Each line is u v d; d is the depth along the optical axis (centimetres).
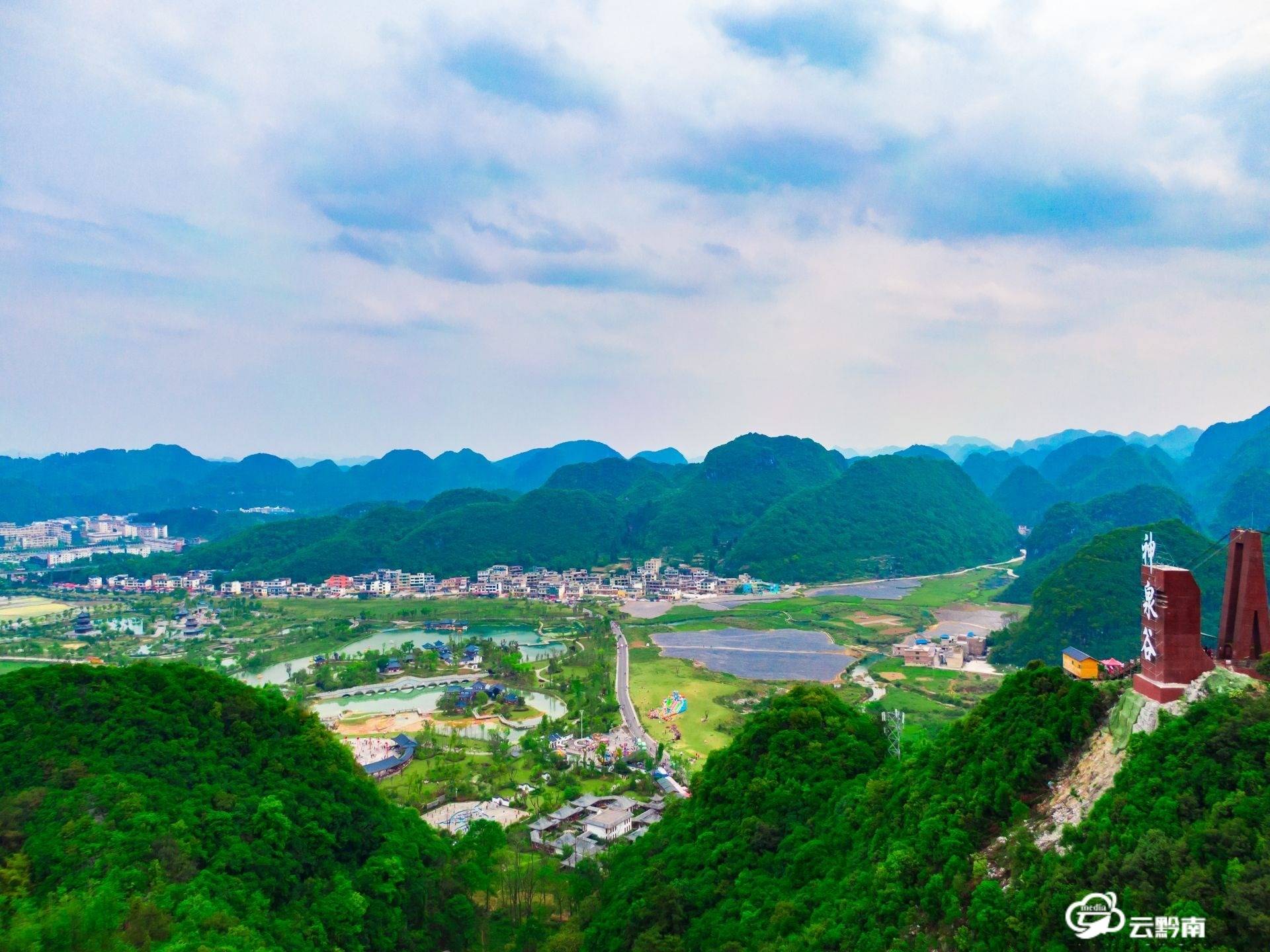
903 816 10550
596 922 12900
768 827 12638
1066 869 7756
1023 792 9388
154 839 11900
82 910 10269
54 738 13312
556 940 12975
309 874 13175
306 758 15100
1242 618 8925
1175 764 7750
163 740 14012
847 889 10112
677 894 11962
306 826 13612
